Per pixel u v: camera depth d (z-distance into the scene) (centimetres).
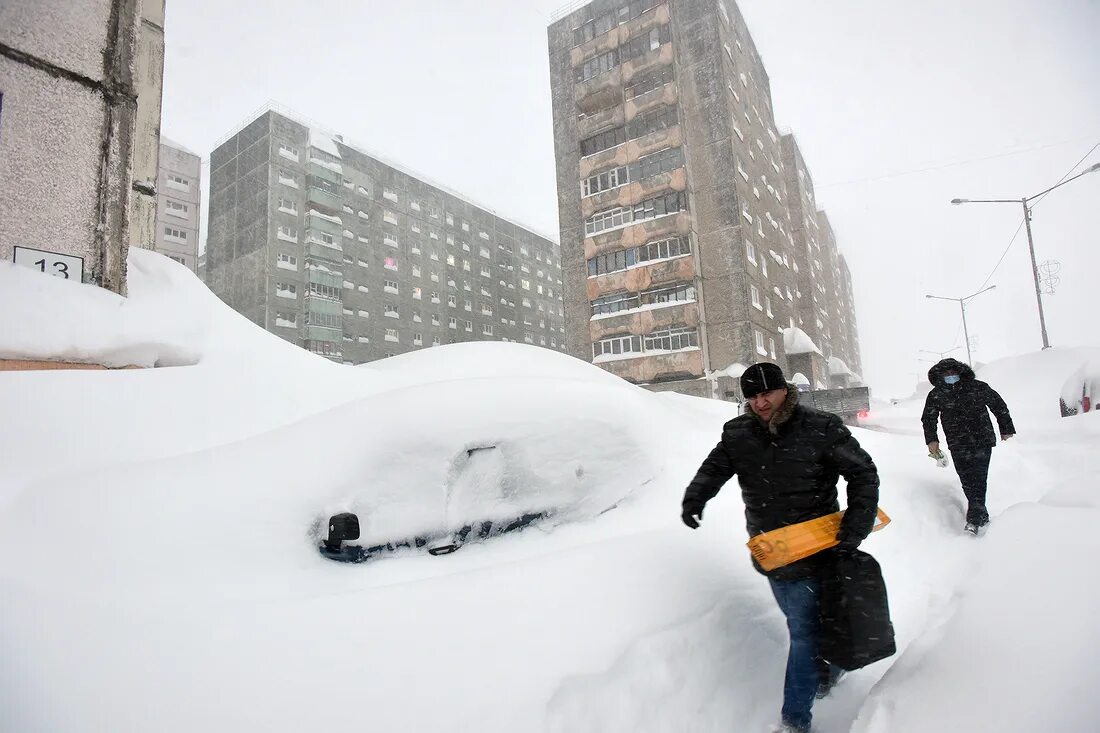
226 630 165
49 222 407
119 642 156
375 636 171
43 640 152
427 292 5834
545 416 275
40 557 183
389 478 231
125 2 467
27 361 309
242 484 221
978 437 404
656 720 183
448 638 176
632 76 3167
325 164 4888
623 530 263
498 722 155
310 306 4572
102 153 439
